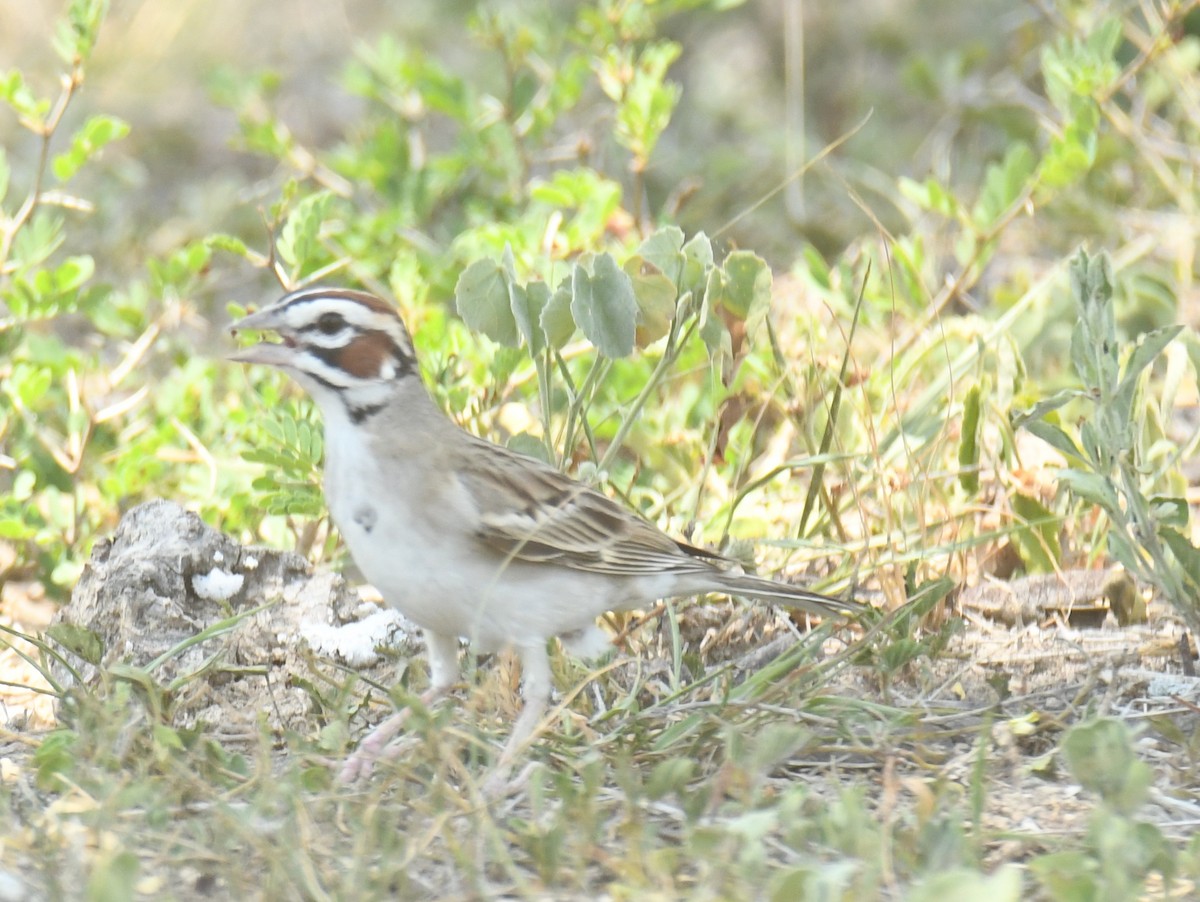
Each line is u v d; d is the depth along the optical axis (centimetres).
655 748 894
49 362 1359
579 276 1008
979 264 1498
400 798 820
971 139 2022
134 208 1995
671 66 2264
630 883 730
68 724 900
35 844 745
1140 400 1201
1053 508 1215
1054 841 778
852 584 1080
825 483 1277
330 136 2217
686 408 1329
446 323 1375
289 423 1198
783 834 793
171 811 805
